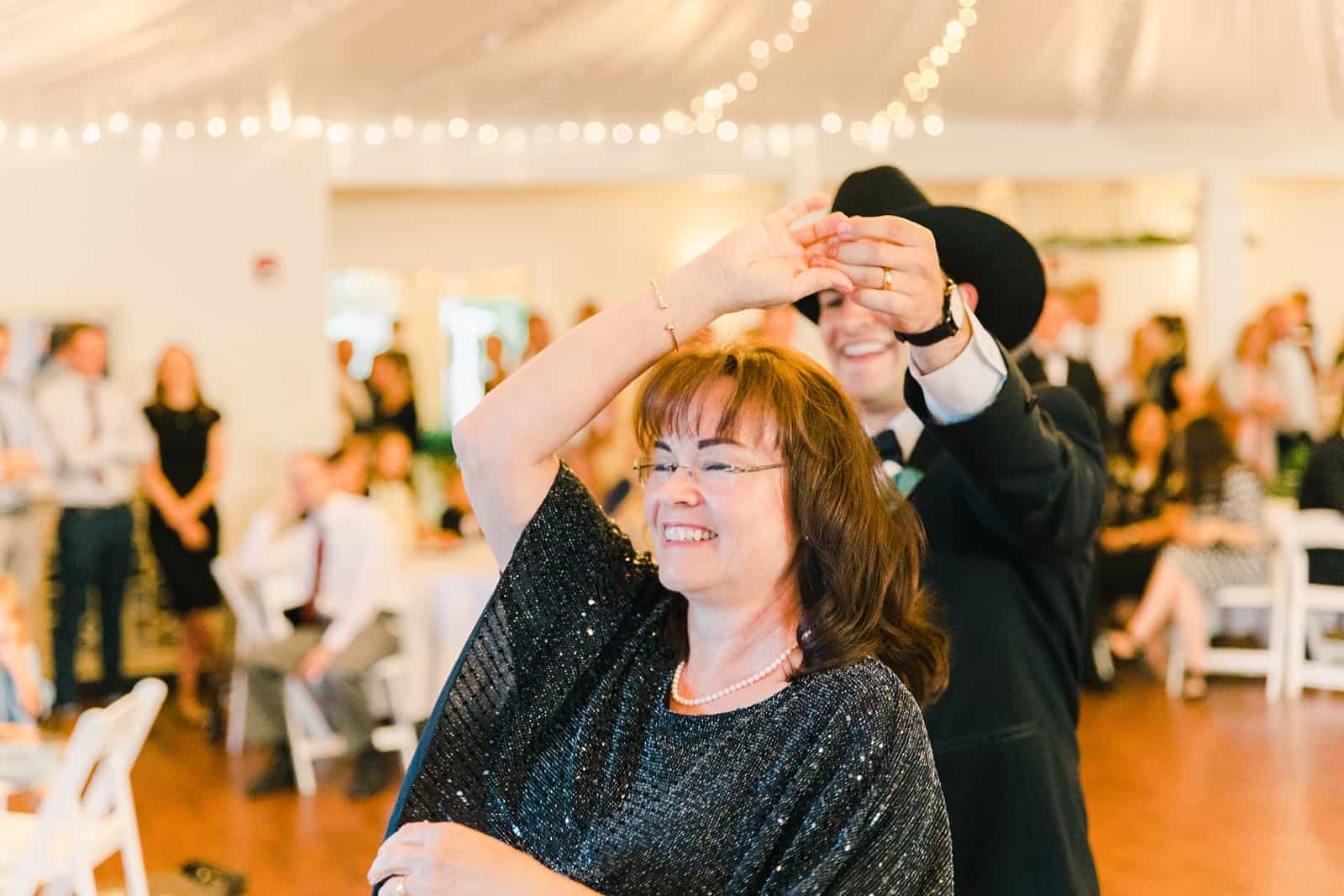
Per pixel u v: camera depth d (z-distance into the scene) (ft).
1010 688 5.63
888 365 6.10
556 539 4.70
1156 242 29.22
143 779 16.66
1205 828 13.15
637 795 4.29
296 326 22.95
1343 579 18.42
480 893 4.01
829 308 6.22
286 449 22.94
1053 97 24.17
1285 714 17.61
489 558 18.49
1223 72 22.94
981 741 5.58
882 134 25.31
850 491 4.34
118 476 20.13
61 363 20.44
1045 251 29.78
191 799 15.72
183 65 19.74
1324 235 33.24
